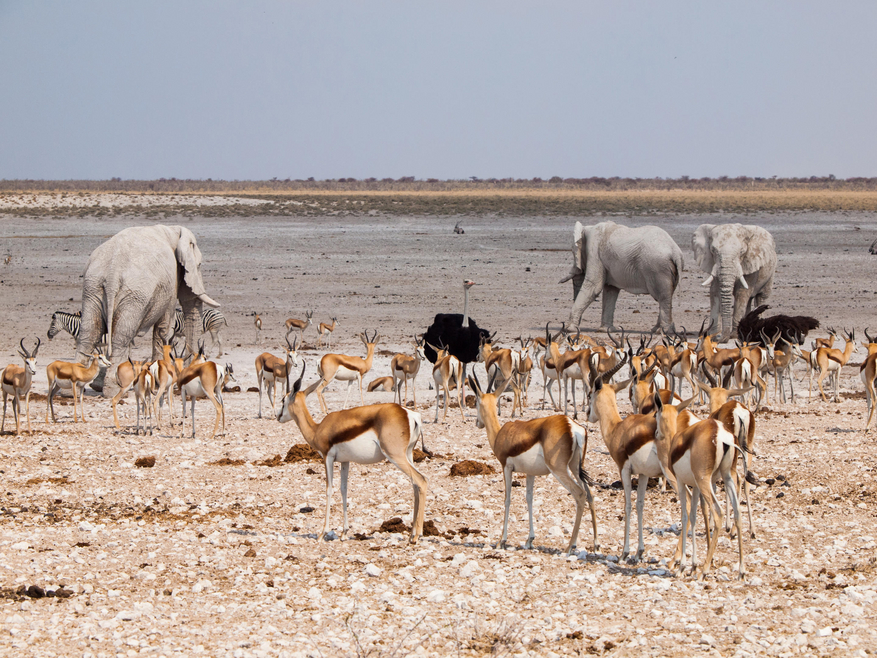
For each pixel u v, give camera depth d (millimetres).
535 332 92188
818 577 24828
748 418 27281
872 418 51594
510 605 22625
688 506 26109
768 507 33469
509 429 27781
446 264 155875
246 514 33094
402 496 35969
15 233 199375
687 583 24203
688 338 89812
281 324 97438
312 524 31641
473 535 30406
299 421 29750
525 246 185625
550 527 31031
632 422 26500
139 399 50500
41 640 19984
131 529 30375
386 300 116000
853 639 19562
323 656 19031
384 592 23375
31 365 49500
